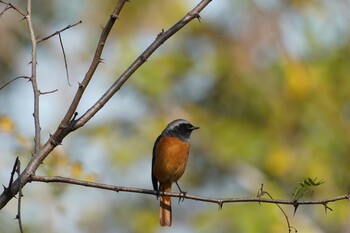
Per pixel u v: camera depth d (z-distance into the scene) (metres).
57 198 11.27
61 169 9.68
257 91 17.47
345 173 17.12
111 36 17.41
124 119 17.03
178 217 16.83
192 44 17.70
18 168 5.80
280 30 17.69
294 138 17.34
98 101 6.10
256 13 17.77
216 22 17.83
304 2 17.45
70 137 16.62
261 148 17.09
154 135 16.88
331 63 17.50
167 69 17.19
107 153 16.72
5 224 12.62
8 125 9.97
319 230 15.98
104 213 15.63
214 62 17.48
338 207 16.22
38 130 6.12
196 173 17.14
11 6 6.23
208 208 15.28
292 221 15.66
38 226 12.62
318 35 17.53
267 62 17.70
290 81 17.33
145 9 17.25
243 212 14.88
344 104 17.50
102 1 18.00
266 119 17.45
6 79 18.33
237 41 17.69
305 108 17.36
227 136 17.03
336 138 17.25
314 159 17.05
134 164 16.72
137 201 16.66
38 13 18.22
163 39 6.28
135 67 6.20
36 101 6.17
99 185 6.11
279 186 17.00
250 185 16.81
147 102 17.22
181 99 17.47
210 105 17.61
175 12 17.28
